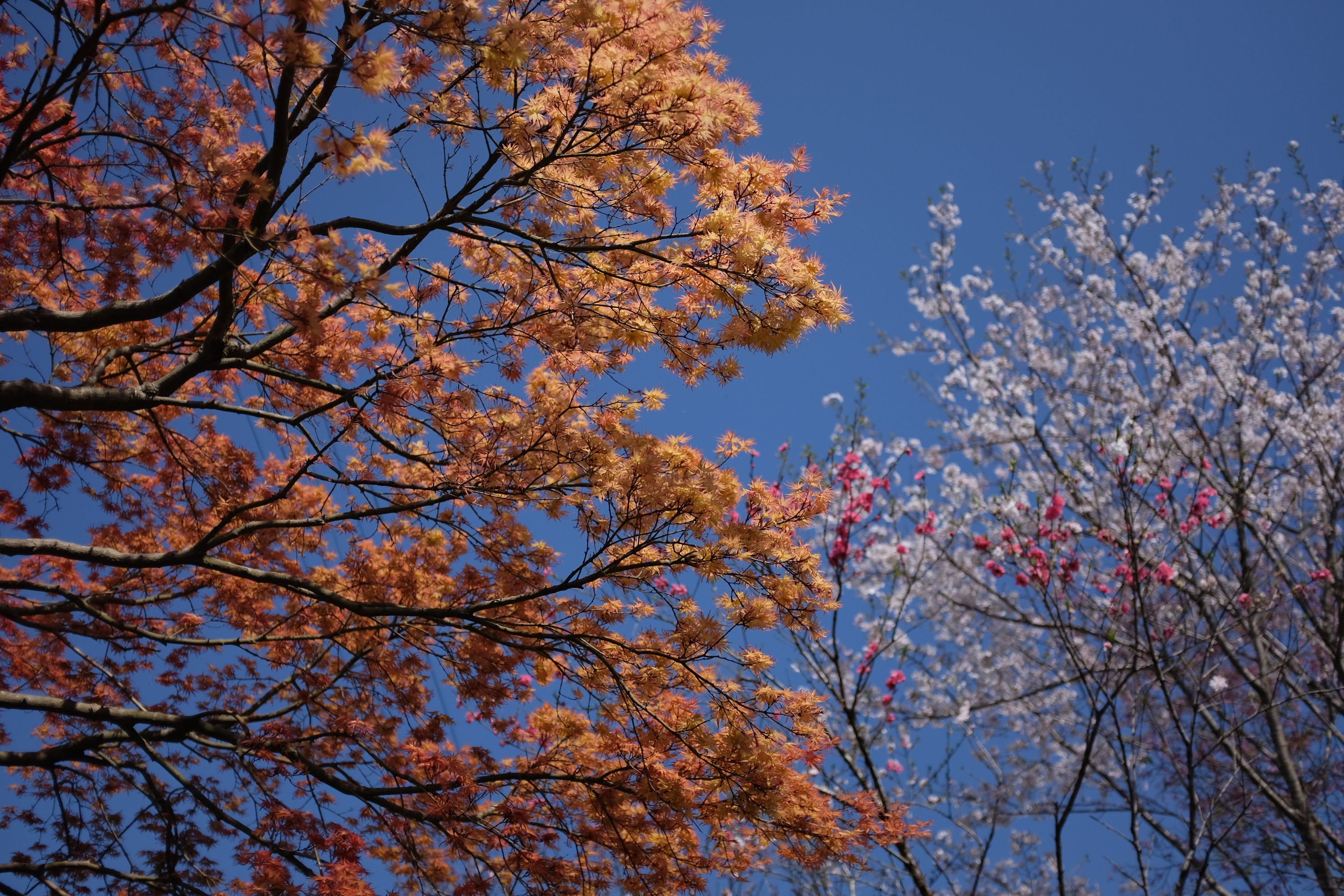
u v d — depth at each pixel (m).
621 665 5.25
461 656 5.66
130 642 6.52
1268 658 10.39
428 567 6.53
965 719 10.42
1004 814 11.34
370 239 5.34
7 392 4.42
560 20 4.09
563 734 5.70
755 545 4.79
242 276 4.50
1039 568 7.94
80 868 5.41
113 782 6.45
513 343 4.96
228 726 5.65
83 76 4.01
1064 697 12.11
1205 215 13.52
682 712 5.29
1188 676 9.26
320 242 3.83
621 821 5.41
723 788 5.09
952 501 12.37
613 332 4.96
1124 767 6.84
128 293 5.77
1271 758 9.57
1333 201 13.24
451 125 4.39
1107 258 13.56
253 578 5.15
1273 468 11.48
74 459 6.27
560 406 4.77
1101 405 12.79
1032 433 12.27
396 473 6.51
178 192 3.96
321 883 4.59
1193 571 8.56
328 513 5.33
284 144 3.88
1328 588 10.54
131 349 5.28
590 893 5.27
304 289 4.66
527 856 5.01
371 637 5.98
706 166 4.32
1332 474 11.59
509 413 4.81
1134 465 8.55
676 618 4.90
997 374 12.95
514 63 3.96
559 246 4.59
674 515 4.59
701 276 4.56
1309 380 12.56
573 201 4.76
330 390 4.94
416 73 4.16
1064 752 12.03
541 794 5.55
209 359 4.77
